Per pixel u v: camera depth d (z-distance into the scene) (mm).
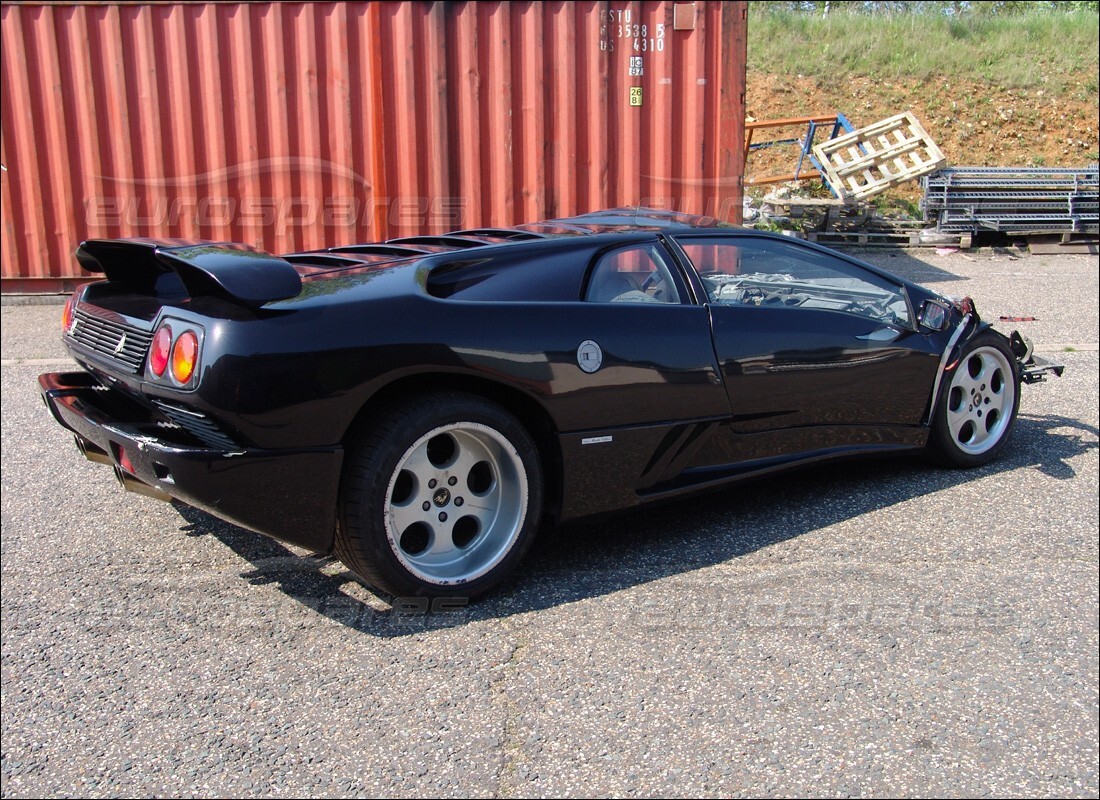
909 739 2477
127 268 3516
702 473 3662
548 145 8547
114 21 8586
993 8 20984
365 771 2365
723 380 3586
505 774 2344
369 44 8469
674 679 2744
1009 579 3338
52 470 4648
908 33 18516
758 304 3791
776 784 2305
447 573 3139
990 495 4109
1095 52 17938
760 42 18281
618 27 8367
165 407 2945
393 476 2959
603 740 2475
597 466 3371
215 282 2793
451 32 8430
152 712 2625
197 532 3850
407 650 2916
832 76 17328
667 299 3586
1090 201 12211
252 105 8617
